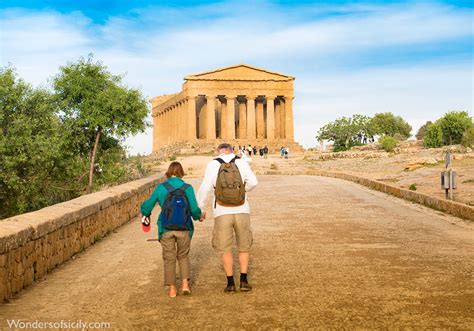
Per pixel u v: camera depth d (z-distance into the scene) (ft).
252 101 338.75
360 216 53.47
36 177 104.83
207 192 23.90
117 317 19.80
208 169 23.99
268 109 341.21
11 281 23.29
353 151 268.62
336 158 231.09
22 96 103.30
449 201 55.26
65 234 31.96
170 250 22.88
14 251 23.67
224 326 18.38
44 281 26.50
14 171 97.09
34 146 98.12
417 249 34.01
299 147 337.72
